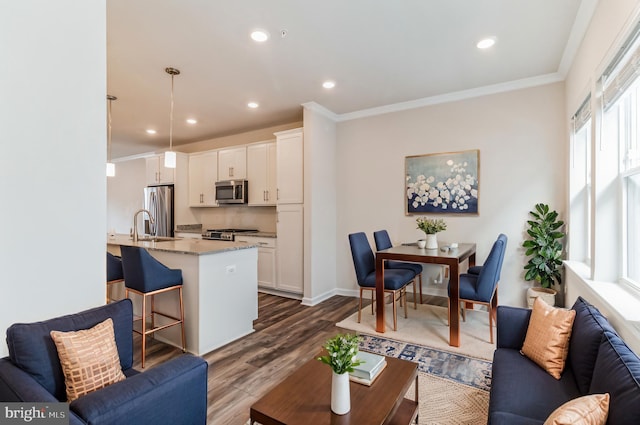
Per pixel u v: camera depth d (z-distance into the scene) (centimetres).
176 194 602
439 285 429
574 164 313
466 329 322
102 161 185
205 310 283
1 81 150
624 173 207
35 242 162
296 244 452
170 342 300
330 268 474
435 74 337
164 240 406
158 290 266
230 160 559
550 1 218
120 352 161
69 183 173
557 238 337
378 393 145
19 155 156
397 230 440
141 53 288
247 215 590
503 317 203
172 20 238
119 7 221
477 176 384
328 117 467
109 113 461
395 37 264
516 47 282
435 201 412
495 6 224
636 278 200
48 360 132
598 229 221
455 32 257
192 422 138
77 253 176
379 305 319
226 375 239
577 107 280
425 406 199
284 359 266
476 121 385
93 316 155
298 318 371
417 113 422
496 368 173
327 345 137
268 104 428
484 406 199
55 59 167
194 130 561
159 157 635
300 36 262
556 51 289
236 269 314
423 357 265
